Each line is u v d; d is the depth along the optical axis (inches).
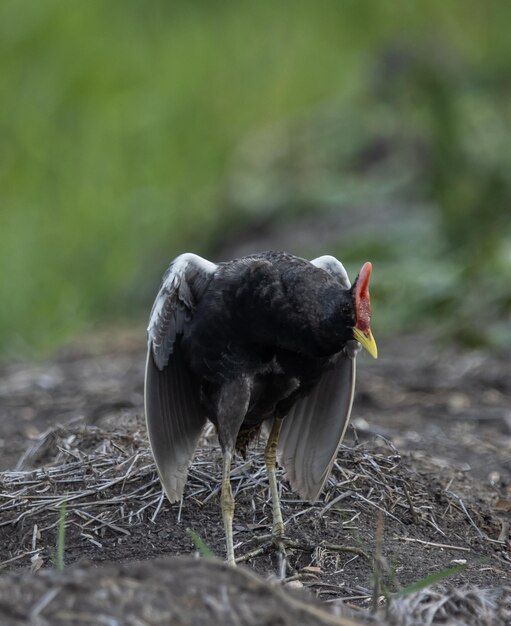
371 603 251.4
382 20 974.4
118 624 199.8
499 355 498.3
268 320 272.5
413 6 983.6
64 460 324.8
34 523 291.4
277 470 316.2
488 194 627.2
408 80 742.5
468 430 410.9
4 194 785.6
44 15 933.2
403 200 682.2
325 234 673.6
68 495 300.7
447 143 649.0
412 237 623.8
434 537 295.6
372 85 797.2
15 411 444.8
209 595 209.0
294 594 220.4
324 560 276.2
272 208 716.0
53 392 473.4
